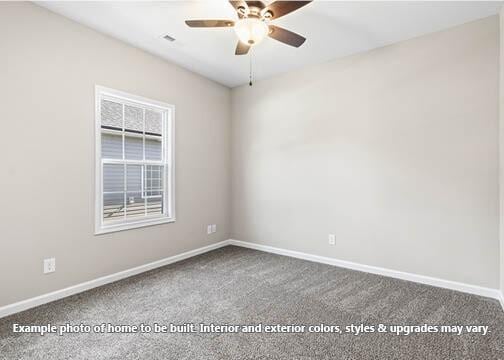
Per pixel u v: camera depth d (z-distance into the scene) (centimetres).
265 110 411
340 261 346
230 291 273
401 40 299
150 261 336
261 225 420
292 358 174
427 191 288
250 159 430
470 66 264
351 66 334
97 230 282
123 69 304
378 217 318
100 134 284
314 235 368
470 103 264
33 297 238
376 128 318
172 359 172
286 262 363
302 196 378
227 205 448
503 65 239
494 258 255
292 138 386
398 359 173
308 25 270
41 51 240
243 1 191
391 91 307
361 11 246
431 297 258
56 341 190
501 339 193
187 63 361
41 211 242
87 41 273
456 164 272
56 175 251
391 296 261
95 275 281
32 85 235
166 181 360
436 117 281
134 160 323
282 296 262
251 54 334
